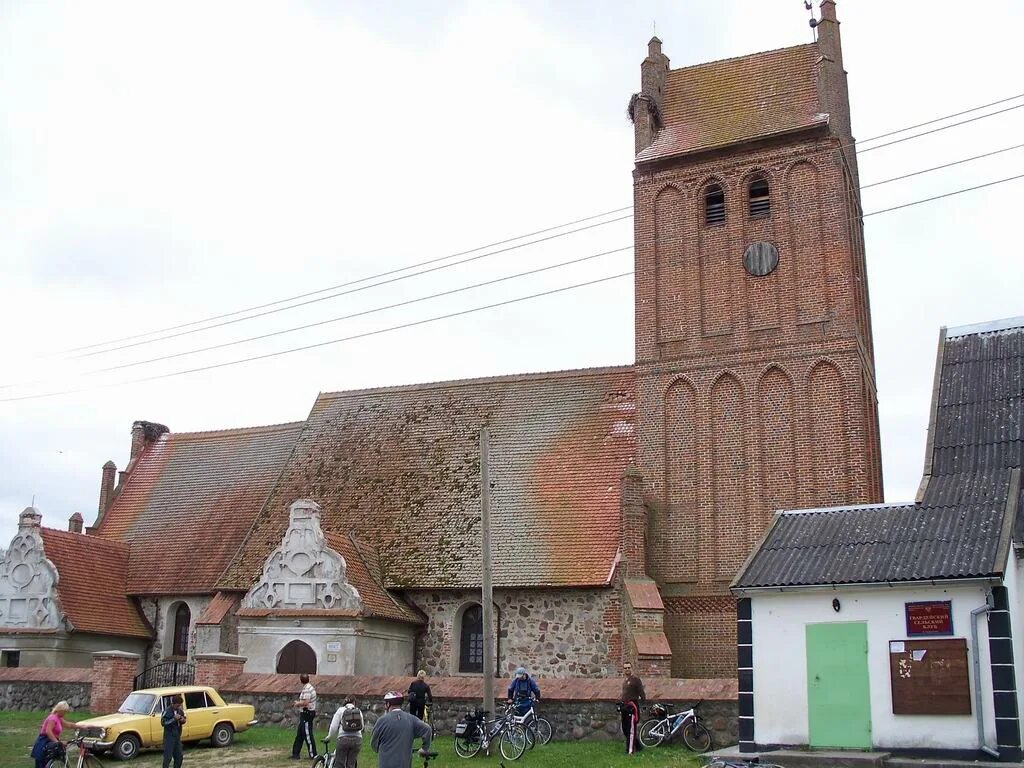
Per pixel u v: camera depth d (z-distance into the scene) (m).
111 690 39.31
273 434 55.22
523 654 40.25
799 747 27.05
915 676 25.83
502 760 28.39
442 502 45.09
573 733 31.94
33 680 41.12
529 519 42.88
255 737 33.47
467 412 49.00
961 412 32.06
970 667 25.17
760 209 44.00
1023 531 26.81
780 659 27.84
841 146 44.00
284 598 40.88
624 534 39.97
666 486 42.44
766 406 41.62
